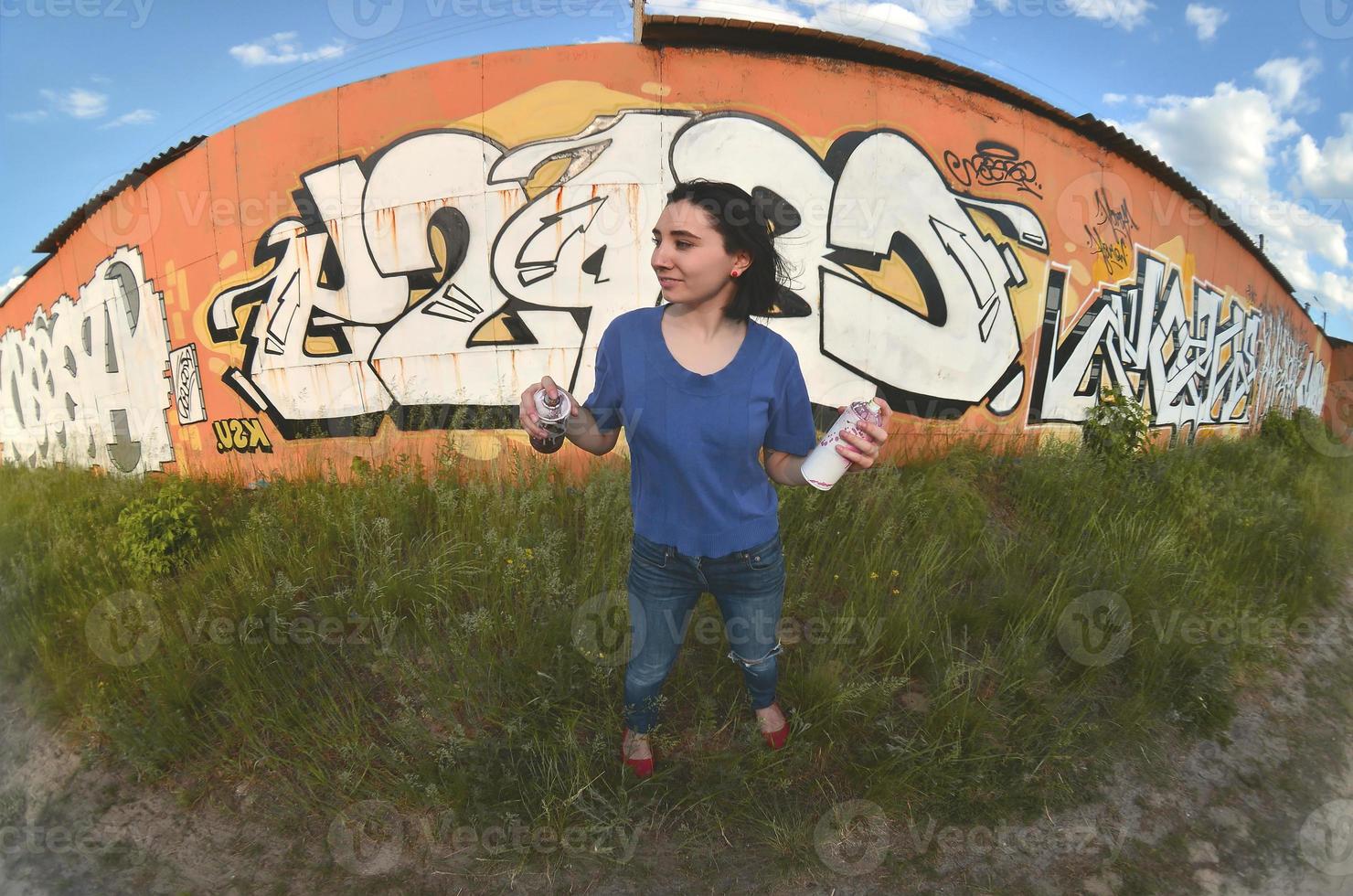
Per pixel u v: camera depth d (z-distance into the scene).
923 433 5.71
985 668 2.79
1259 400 11.75
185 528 3.94
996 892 2.19
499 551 3.21
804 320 5.34
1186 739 2.95
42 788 2.57
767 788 2.38
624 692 2.29
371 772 2.43
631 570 2.11
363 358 5.59
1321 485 6.85
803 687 2.63
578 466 4.93
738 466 1.84
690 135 5.11
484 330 5.27
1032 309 6.36
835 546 3.60
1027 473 5.00
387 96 5.29
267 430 6.09
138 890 2.16
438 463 4.71
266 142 5.72
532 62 5.07
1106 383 7.22
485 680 2.66
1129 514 4.51
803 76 5.25
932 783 2.42
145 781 2.55
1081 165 6.65
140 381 7.53
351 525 3.69
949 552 3.75
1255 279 10.72
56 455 10.74
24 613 3.52
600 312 5.15
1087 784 2.61
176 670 2.79
